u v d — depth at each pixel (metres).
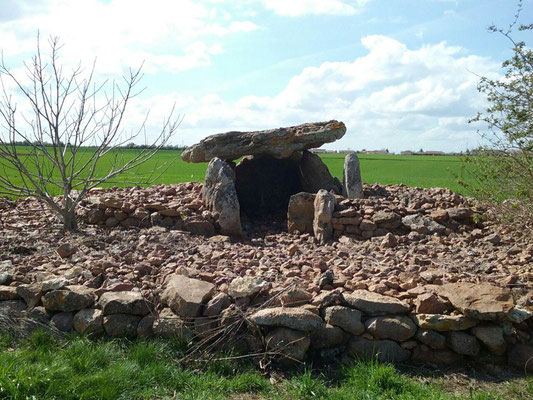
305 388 4.15
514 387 4.30
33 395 3.67
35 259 6.51
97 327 4.98
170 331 4.86
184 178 24.58
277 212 10.55
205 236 8.23
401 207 8.67
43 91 7.55
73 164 7.91
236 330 4.78
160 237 7.75
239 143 10.14
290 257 7.01
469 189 8.16
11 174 19.61
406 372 4.57
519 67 6.67
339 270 6.13
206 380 4.31
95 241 7.43
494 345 4.61
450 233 8.12
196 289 5.11
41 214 9.13
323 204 8.37
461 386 4.35
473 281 5.57
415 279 5.47
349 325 4.76
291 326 4.62
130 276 5.80
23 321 5.09
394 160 62.16
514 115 6.65
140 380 4.19
